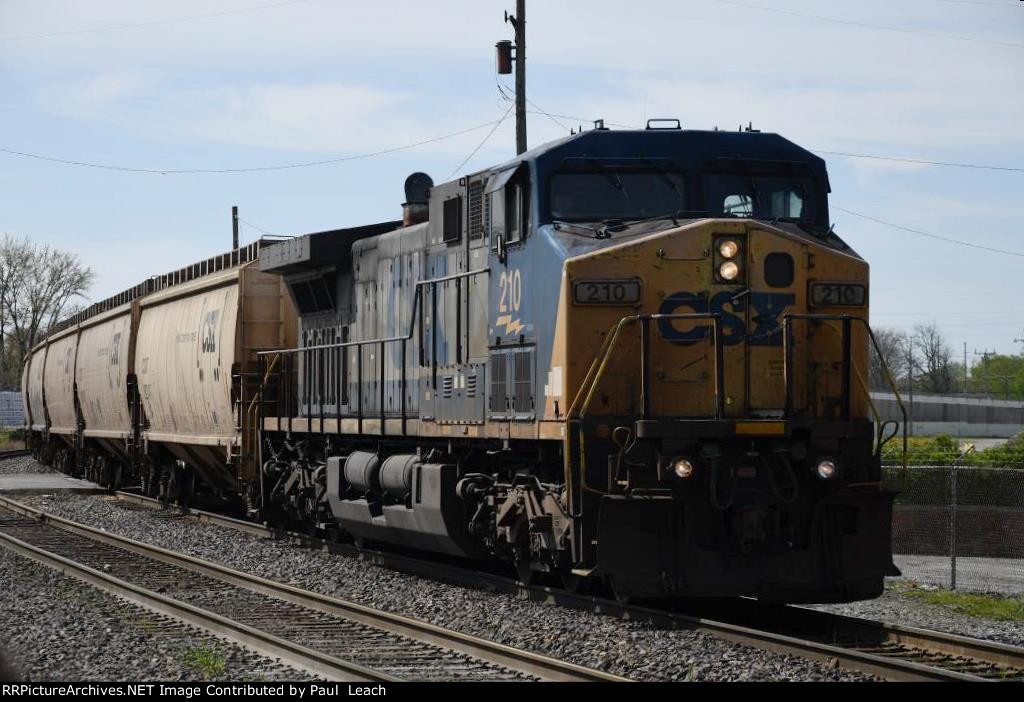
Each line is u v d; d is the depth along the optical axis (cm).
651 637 2077
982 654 1934
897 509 3769
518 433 2517
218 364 4359
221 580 3008
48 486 6862
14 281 16888
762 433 2194
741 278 2291
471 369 2788
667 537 2202
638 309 2277
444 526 2831
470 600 2555
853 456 2277
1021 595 2850
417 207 3441
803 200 2498
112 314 6203
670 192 2450
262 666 1920
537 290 2434
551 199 2441
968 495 4091
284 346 4294
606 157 2456
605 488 2238
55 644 2098
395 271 3334
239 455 4206
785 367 2225
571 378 2267
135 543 3678
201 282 4828
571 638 2089
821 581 2234
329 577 3025
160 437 5184
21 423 14825
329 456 3697
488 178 2744
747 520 2191
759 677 1781
